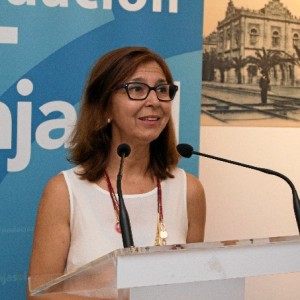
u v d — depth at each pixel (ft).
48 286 4.21
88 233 6.71
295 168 11.66
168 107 6.93
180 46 9.37
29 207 8.65
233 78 11.03
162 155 7.45
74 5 8.75
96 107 7.02
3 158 8.51
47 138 8.70
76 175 7.03
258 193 11.37
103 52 8.95
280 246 4.22
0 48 8.41
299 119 11.62
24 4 8.49
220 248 4.03
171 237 7.00
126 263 3.79
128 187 7.11
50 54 8.66
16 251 8.62
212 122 10.94
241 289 4.36
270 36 11.28
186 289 4.16
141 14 9.14
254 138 11.28
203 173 10.93
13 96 8.51
